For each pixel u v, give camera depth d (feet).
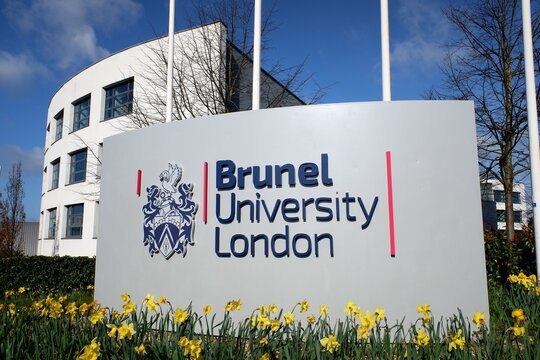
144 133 20.04
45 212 82.38
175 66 47.21
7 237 84.02
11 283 33.53
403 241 15.97
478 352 10.50
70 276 34.58
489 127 42.27
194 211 18.11
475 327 15.15
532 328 13.39
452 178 16.24
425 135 16.51
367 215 16.21
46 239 79.87
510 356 10.44
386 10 19.72
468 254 15.80
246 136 17.80
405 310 15.64
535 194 19.08
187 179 18.54
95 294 20.45
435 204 16.12
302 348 11.13
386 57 19.47
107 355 10.96
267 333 12.09
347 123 16.88
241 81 46.91
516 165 41.32
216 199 17.84
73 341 11.72
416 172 16.33
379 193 16.33
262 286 16.78
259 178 17.38
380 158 16.51
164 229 18.67
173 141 19.16
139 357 10.80
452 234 15.93
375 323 11.67
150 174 19.58
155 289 18.53
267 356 10.33
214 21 45.16
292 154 17.16
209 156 18.28
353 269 16.08
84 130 66.64
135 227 19.63
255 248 17.07
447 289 15.65
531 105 19.42
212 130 18.39
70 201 69.46
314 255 16.42
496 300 17.34
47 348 11.82
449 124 16.55
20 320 14.70
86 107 69.72
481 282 15.62
